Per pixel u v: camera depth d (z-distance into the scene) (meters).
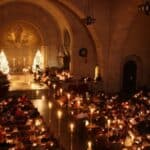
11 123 11.63
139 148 9.44
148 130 11.24
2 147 9.21
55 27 26.41
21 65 26.36
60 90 18.45
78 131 12.75
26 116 12.71
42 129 11.10
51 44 26.59
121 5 20.25
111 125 11.25
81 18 21.03
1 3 24.28
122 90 21.88
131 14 20.11
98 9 20.80
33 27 26.11
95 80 21.66
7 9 25.20
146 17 21.22
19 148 9.20
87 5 20.62
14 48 26.02
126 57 21.72
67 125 14.02
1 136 9.86
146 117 12.54
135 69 21.98
